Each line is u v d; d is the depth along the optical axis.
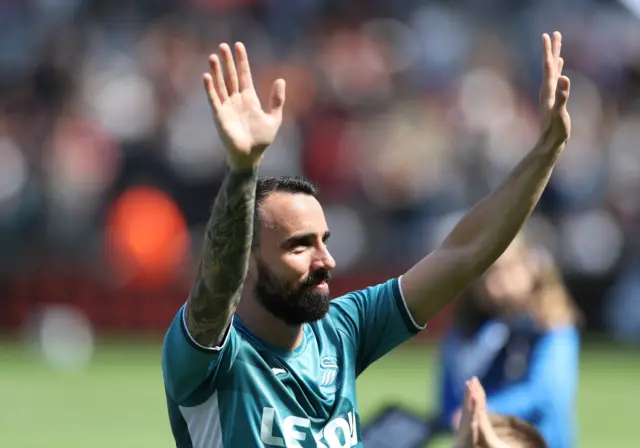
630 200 66.00
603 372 53.66
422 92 75.19
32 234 61.91
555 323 23.23
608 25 82.50
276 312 15.01
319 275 14.95
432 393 45.88
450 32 80.00
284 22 78.94
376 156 67.62
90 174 64.31
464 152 67.25
